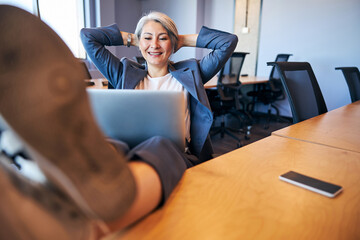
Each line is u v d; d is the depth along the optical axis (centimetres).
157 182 50
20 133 23
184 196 58
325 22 433
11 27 25
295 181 65
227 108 360
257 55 529
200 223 48
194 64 139
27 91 23
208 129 127
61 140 24
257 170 73
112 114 71
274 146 95
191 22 602
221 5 570
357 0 397
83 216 30
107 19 548
